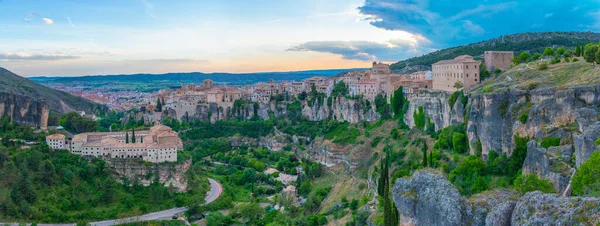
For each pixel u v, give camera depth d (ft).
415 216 327.88
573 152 402.72
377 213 499.10
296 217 652.48
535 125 469.98
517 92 511.81
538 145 435.94
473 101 576.20
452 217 297.53
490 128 525.75
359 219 515.50
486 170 502.38
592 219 237.25
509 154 502.79
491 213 287.07
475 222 294.87
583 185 319.88
